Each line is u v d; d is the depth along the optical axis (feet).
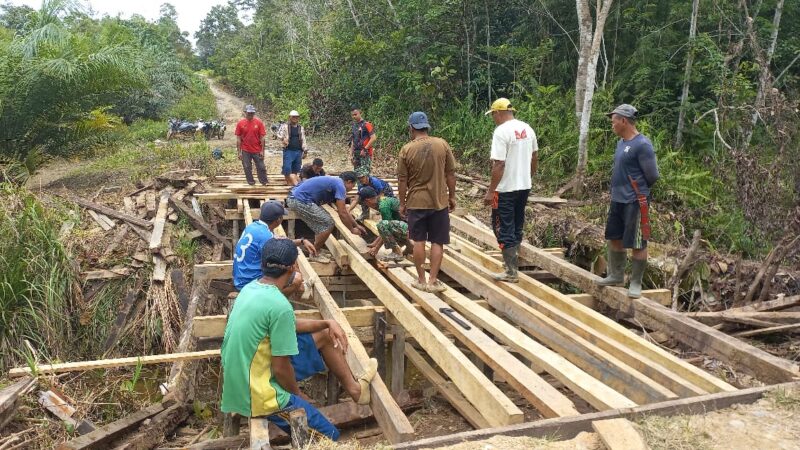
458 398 16.29
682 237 25.13
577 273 18.62
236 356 10.52
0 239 22.22
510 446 8.77
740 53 37.17
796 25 43.45
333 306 15.67
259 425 10.31
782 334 17.25
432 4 48.26
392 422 10.39
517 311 16.06
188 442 16.60
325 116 58.70
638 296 16.25
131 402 18.57
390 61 51.44
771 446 8.80
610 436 8.66
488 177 38.50
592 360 13.03
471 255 21.79
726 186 28.07
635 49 44.21
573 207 31.86
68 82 38.75
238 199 30.04
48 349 21.03
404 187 16.52
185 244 27.43
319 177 22.43
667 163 32.35
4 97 38.17
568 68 48.85
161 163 43.24
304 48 67.26
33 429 15.15
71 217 28.25
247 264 15.56
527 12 48.91
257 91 96.84
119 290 24.07
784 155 21.86
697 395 10.91
